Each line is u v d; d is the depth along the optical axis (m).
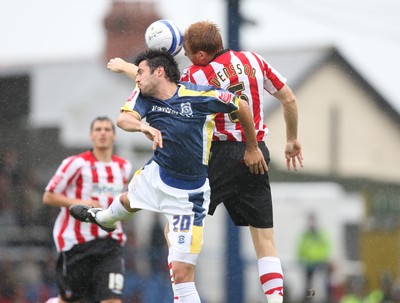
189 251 22.09
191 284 22.22
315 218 60.09
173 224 22.22
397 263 71.62
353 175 79.44
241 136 23.53
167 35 24.20
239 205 24.09
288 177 73.19
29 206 56.69
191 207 22.19
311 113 80.50
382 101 83.12
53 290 51.22
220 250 55.16
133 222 55.03
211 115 22.05
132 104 21.80
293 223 61.91
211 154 23.69
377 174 80.50
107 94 76.88
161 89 21.95
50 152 68.69
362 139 81.12
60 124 71.88
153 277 49.88
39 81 78.94
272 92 24.20
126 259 50.16
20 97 71.19
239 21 50.09
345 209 74.19
